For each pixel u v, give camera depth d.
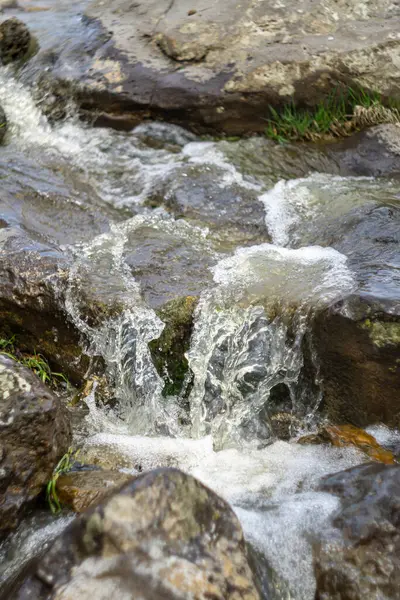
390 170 5.22
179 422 3.65
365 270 3.81
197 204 4.85
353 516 2.81
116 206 4.96
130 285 3.81
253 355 3.67
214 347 3.67
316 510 2.90
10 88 6.14
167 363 3.73
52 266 3.82
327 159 5.40
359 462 3.31
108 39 6.13
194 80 5.67
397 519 2.76
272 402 3.72
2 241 4.02
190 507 2.49
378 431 3.50
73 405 3.72
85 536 2.43
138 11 6.44
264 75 5.64
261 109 5.68
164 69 5.78
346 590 2.62
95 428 3.58
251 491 3.18
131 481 2.51
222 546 2.46
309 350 3.56
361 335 3.35
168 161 5.48
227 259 4.14
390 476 2.94
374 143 5.38
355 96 5.68
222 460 3.42
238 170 5.30
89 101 5.82
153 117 5.78
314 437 3.55
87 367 3.76
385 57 5.75
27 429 2.98
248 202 4.88
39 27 6.70
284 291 3.73
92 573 2.35
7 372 3.11
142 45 6.00
